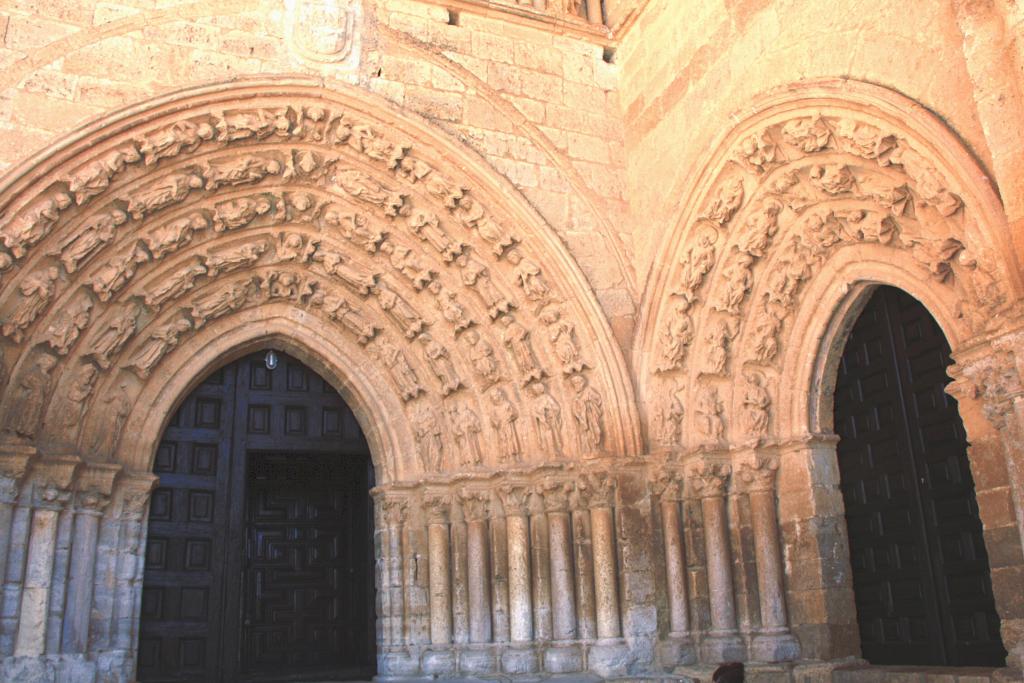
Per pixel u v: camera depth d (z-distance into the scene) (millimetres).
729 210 11867
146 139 11461
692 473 12336
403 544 13062
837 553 11633
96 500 11484
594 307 12734
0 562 10438
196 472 12984
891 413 11383
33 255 10938
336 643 14344
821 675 11000
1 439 10617
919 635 10742
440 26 13469
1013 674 8555
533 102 13680
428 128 12633
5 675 10211
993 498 9016
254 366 13695
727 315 12383
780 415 12250
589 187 13570
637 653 11781
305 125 12398
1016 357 7559
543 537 12445
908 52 9234
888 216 10336
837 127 10086
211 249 12633
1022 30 7266
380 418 13469
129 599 11672
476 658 12172
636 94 13969
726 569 12016
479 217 12867
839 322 11883
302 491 14961
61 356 11305
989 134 7555
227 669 12438
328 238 13289
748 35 11602
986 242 8305
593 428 12422
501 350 13164
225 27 12273
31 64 11180
